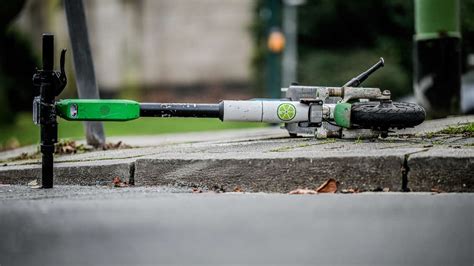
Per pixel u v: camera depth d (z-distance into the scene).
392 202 5.87
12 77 30.19
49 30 41.00
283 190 7.00
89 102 7.32
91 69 10.20
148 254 4.07
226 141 9.27
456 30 11.91
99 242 4.39
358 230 4.70
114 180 7.64
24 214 5.38
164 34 50.53
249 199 6.09
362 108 7.96
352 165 6.83
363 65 35.28
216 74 50.81
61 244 4.35
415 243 4.34
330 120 8.22
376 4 34.69
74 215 5.29
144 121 28.56
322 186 6.85
